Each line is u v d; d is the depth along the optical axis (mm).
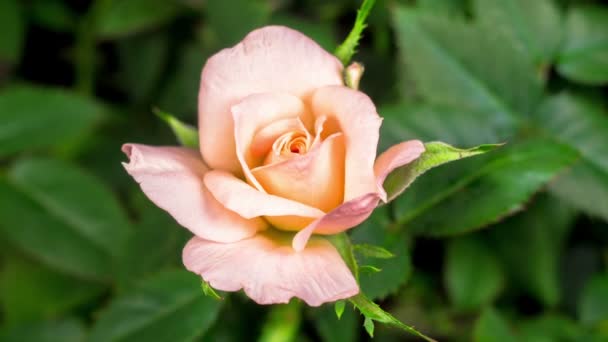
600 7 531
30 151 590
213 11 525
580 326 518
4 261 571
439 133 490
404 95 525
